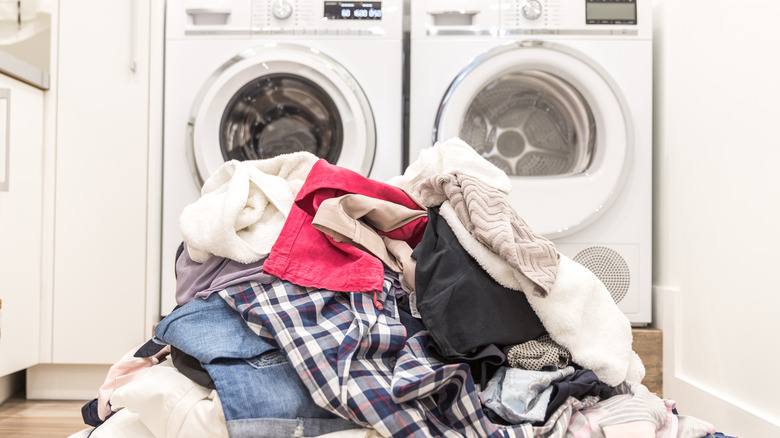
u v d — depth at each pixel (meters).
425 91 1.54
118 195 1.45
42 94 1.43
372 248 0.85
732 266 1.17
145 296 1.46
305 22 1.54
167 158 1.51
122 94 1.46
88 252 1.44
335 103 1.53
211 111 1.50
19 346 1.34
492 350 0.75
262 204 0.90
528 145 1.64
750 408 1.09
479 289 0.78
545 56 1.51
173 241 1.50
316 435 0.66
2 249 1.26
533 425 0.69
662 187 1.54
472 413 0.65
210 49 1.52
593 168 1.55
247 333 0.76
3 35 1.45
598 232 1.53
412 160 1.54
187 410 0.67
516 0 1.54
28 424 1.23
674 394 1.39
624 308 1.52
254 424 0.64
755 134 1.10
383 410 0.64
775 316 1.02
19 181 1.33
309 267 0.81
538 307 0.78
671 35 1.49
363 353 0.71
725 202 1.21
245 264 0.85
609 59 1.54
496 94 1.61
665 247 1.51
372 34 1.54
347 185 0.90
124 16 1.47
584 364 0.78
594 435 0.69
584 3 1.54
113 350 1.44
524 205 1.51
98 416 0.86
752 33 1.11
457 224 0.82
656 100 1.58
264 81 1.56
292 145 1.64
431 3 1.54
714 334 1.24
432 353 0.78
